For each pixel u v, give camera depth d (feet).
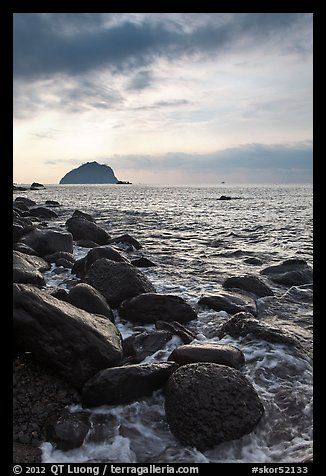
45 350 16.35
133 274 26.61
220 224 83.76
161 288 31.99
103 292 25.36
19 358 17.08
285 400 16.96
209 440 14.16
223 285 32.99
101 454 14.01
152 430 15.07
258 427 15.10
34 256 34.01
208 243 58.03
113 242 49.67
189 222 86.02
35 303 16.80
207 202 181.16
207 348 18.37
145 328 23.04
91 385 15.79
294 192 366.84
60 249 37.73
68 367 16.37
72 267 33.47
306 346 22.04
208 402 14.67
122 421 15.34
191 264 42.50
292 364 19.66
